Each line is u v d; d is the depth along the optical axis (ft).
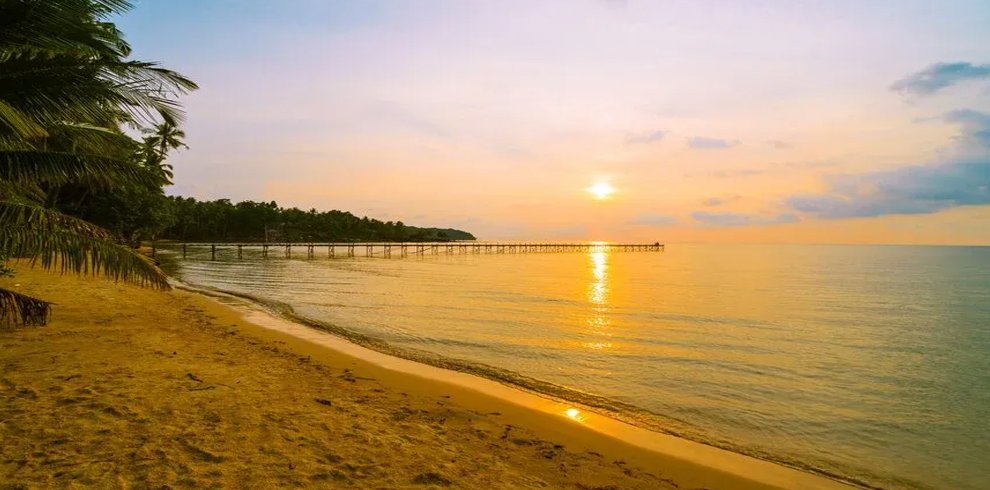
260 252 284.20
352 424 22.20
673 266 245.04
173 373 28.12
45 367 27.58
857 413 31.22
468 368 37.83
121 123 28.12
